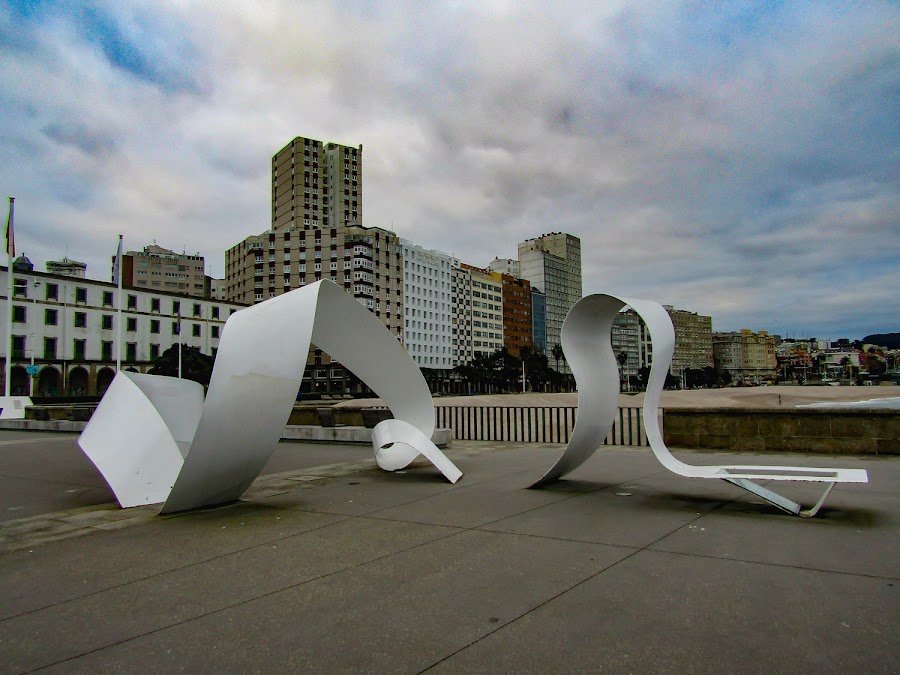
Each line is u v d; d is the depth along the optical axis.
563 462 7.88
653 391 7.33
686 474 6.82
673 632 3.36
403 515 6.63
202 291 144.88
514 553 5.00
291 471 10.40
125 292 78.12
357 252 104.50
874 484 8.02
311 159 127.69
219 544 5.50
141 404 8.16
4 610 3.91
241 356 6.83
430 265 125.00
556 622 3.53
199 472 6.66
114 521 6.55
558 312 184.12
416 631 3.44
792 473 8.99
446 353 130.00
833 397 52.78
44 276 69.75
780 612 3.61
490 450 12.87
